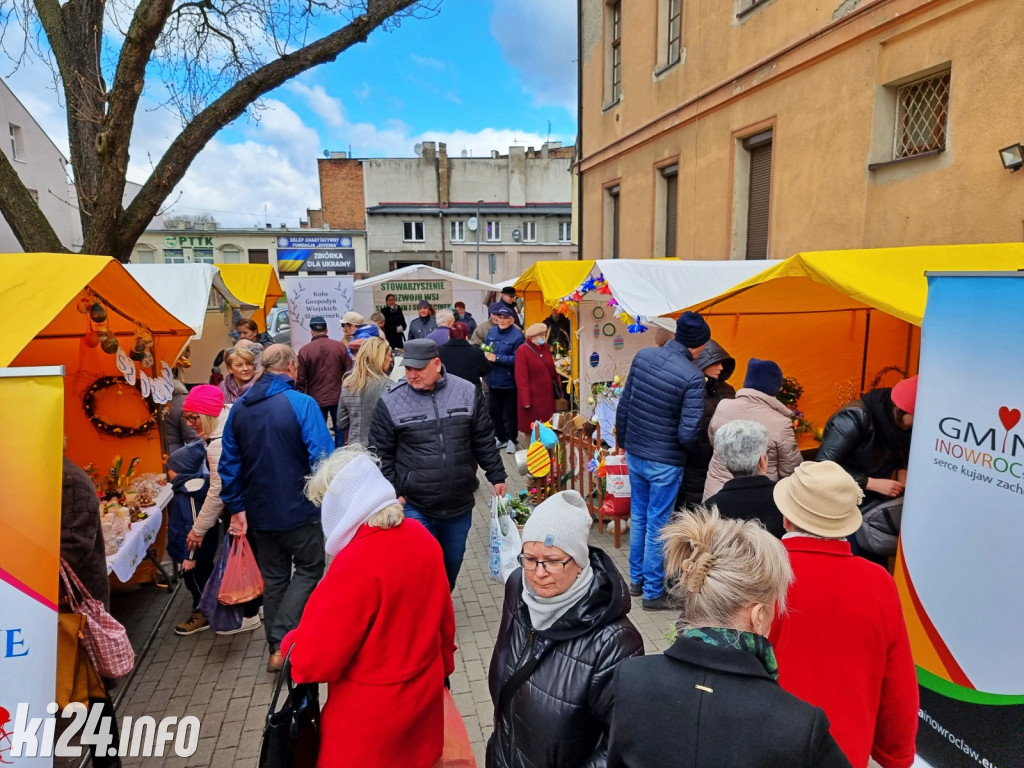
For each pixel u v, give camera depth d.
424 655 2.05
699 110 9.38
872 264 3.44
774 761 1.12
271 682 3.45
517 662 1.78
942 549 2.17
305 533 3.40
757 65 8.02
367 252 36.75
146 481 4.35
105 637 2.47
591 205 13.51
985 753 2.05
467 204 39.09
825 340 6.10
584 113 13.56
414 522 2.14
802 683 1.80
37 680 1.94
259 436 3.23
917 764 2.31
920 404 2.28
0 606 1.89
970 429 2.04
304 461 3.34
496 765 1.83
